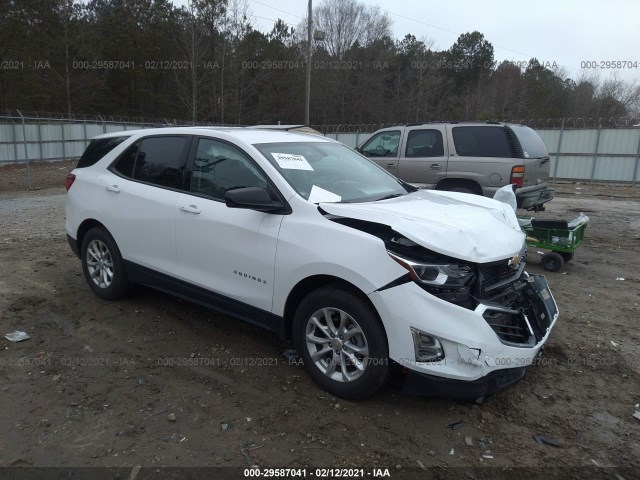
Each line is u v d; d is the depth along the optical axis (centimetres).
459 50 6519
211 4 3456
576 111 4769
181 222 428
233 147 416
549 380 391
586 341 462
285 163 401
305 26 5075
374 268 319
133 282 509
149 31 4388
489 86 5588
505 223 398
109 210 493
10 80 4044
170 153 462
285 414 336
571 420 339
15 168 2319
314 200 366
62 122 2638
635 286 634
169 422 326
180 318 488
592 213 1277
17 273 617
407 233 318
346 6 5181
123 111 4812
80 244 545
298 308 364
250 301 388
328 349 356
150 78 4566
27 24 3850
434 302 307
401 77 5353
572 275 687
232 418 331
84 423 324
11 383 369
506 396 366
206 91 3812
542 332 360
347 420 331
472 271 324
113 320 480
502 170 843
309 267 346
